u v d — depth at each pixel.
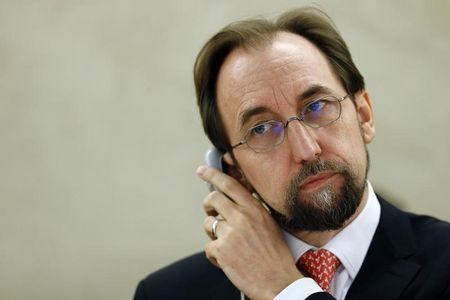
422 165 8.31
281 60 4.55
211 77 4.94
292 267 4.67
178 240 8.44
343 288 4.68
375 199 4.94
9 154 8.51
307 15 4.81
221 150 5.18
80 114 8.49
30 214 8.50
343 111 4.55
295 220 4.53
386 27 8.37
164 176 8.47
